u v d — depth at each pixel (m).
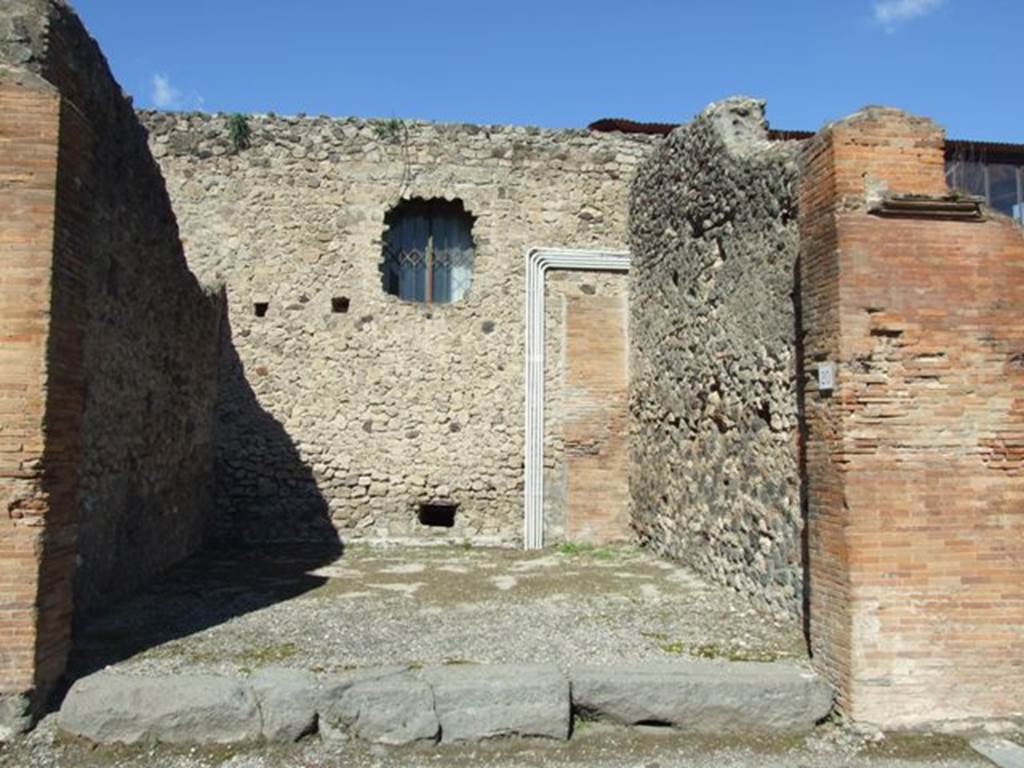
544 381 12.23
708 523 9.17
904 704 5.27
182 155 12.06
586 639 6.48
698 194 9.54
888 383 5.45
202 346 10.80
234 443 11.79
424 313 12.24
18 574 4.96
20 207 5.08
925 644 5.30
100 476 7.20
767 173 7.61
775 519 7.47
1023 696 5.32
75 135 5.39
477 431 12.16
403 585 8.79
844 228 5.54
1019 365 5.51
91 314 6.82
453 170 12.41
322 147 12.27
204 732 5.04
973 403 5.46
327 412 12.01
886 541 5.34
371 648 6.15
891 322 5.48
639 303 11.91
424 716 5.16
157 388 8.82
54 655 5.19
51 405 5.09
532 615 7.33
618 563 10.30
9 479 4.97
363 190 12.27
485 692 5.23
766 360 7.65
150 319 8.44
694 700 5.38
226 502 11.71
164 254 8.81
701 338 9.42
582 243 12.50
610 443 12.21
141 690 5.06
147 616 7.10
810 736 5.31
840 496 5.43
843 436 5.42
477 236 12.38
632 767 5.00
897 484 5.39
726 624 7.02
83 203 5.51
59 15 5.69
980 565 5.37
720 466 8.84
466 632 6.68
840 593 5.41
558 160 12.60
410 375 12.15
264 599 7.93
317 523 11.88
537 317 12.27
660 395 10.88
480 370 12.24
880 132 5.66
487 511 12.07
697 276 9.56
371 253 12.20
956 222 5.59
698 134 9.55
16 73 5.16
